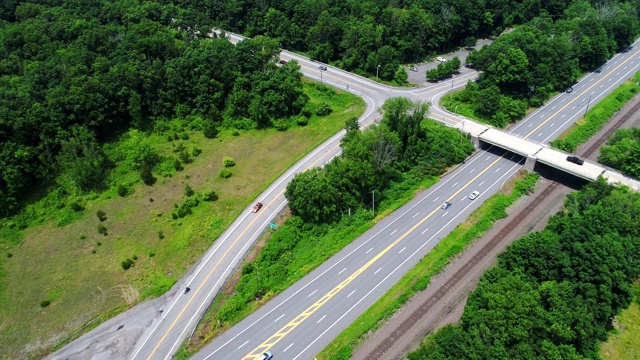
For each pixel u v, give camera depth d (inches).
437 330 3703.3
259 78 6299.2
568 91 6855.3
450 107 6250.0
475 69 7229.3
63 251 4475.9
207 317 3843.5
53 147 5241.1
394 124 5310.0
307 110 6225.4
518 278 3427.7
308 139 5841.5
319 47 7367.1
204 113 6254.9
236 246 4436.5
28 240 4591.5
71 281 4185.5
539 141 5757.9
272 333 3678.6
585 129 6043.3
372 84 6875.0
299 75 6378.0
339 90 6692.9
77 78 5561.0
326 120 6136.8
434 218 4714.6
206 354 3558.1
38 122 5128.0
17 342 3713.1
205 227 4655.5
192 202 4896.7
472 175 5280.5
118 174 5339.6
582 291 3496.6
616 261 3523.6
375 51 7160.4
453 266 4244.6
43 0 7736.2
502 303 3221.0
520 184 5142.7
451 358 3075.8
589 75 7352.4
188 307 3927.2
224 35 7514.8
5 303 3998.5
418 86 6830.7
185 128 6112.2
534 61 6683.1
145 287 4114.2
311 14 7716.5
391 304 3868.1
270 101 6023.6
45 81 5693.9
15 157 4820.4
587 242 3688.5
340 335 3641.7
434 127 5762.8
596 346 3447.3
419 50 7500.0
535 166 5398.6
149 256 4384.8
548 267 3705.7
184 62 6195.9
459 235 4520.2
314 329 3700.8
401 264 4224.9
